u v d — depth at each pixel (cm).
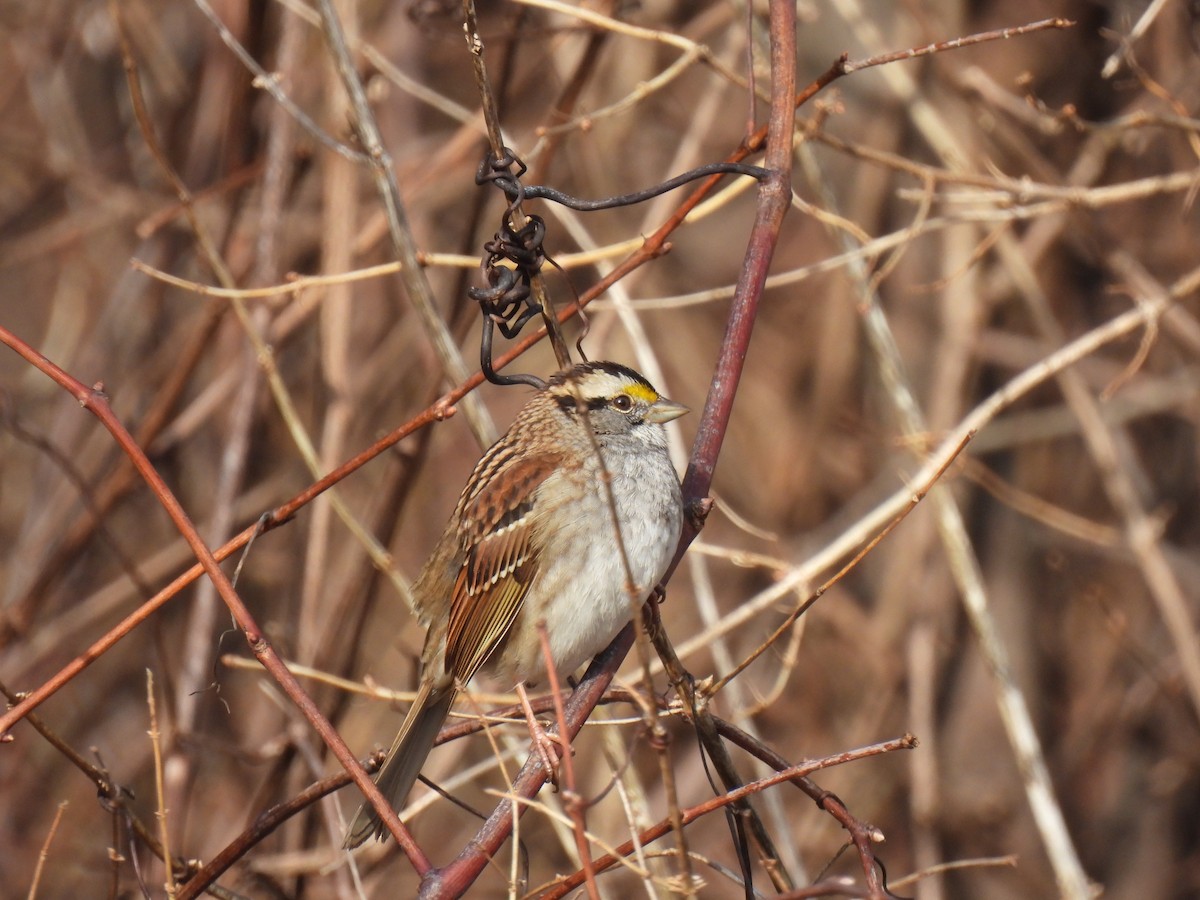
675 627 1376
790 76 616
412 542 1416
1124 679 1316
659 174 1419
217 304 1054
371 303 1336
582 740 1251
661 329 1450
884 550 1338
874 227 1278
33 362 577
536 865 1209
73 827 1276
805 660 1340
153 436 1084
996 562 1308
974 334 1230
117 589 1226
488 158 560
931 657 1209
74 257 1425
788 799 1322
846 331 1380
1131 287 1138
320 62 1257
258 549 1266
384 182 795
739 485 1448
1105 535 1092
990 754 1274
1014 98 1107
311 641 1003
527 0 790
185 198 894
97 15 1368
